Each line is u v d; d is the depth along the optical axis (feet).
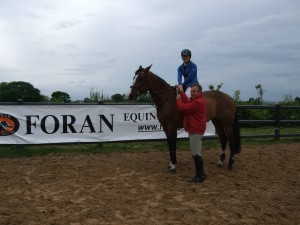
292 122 38.55
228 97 24.67
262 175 22.39
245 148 33.12
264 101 63.46
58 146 31.83
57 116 29.63
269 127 54.29
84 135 30.60
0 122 27.96
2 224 13.41
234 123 24.73
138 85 22.66
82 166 24.27
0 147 30.37
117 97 51.44
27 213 14.67
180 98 20.39
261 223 13.88
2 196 17.16
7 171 22.54
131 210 15.14
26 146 30.50
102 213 14.70
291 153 30.42
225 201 16.65
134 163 25.55
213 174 22.57
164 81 23.31
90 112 30.71
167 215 14.60
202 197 17.31
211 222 13.84
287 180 21.13
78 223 13.58
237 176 22.11
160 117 23.11
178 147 32.91
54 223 13.55
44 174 21.85
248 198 17.24
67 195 17.39
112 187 18.94
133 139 32.22
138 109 32.35
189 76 22.59
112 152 29.99
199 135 20.01
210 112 22.91
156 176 21.65
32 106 28.86
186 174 22.36
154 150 31.32
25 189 18.44
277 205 16.14
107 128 31.37
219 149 32.40
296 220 14.29
